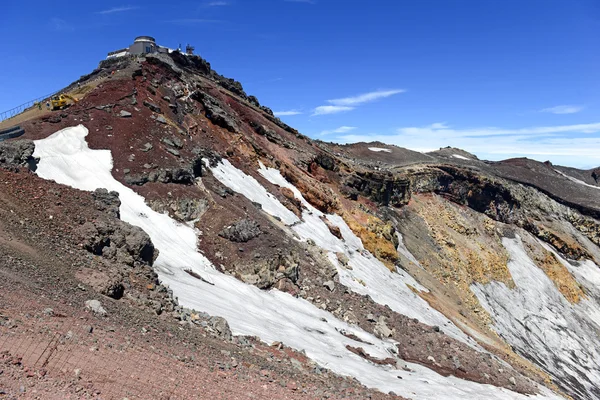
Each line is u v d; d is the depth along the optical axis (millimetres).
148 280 20500
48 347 10945
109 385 10719
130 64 49594
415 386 24453
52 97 41250
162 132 38438
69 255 18266
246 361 17031
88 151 31625
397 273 54469
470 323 56438
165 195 32156
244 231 33375
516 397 30891
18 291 12969
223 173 42531
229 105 60000
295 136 68812
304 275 35000
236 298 26406
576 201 119250
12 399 8547
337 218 56406
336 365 22719
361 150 118312
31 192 22109
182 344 15555
